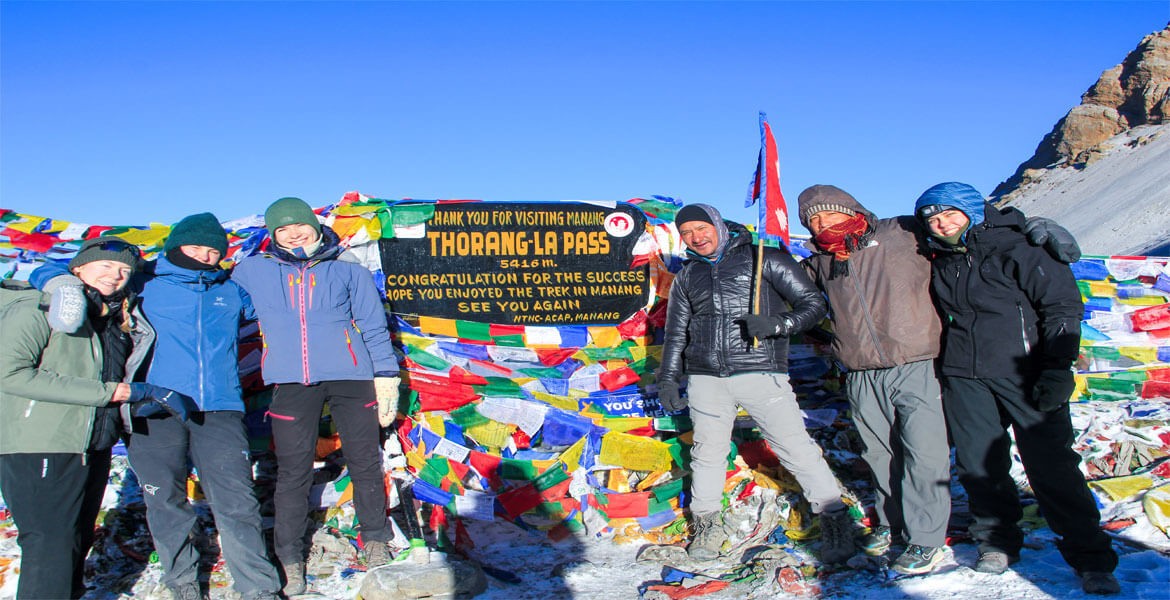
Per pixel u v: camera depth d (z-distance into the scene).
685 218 4.39
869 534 4.57
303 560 4.18
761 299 4.35
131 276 3.61
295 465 4.07
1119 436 5.26
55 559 3.41
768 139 4.59
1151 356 5.66
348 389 4.16
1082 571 3.76
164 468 3.71
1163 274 5.73
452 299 5.21
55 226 5.05
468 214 5.24
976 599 3.76
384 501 4.31
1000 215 3.88
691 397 4.45
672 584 4.10
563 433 5.06
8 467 3.40
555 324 5.29
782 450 4.39
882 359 4.14
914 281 4.11
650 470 5.07
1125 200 83.19
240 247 5.05
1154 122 106.06
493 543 4.76
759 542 4.65
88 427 3.45
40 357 3.42
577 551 4.65
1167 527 4.38
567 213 5.33
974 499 4.08
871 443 4.41
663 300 5.36
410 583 3.94
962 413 4.01
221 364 3.85
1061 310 3.67
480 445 5.01
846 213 4.26
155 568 4.23
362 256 5.15
